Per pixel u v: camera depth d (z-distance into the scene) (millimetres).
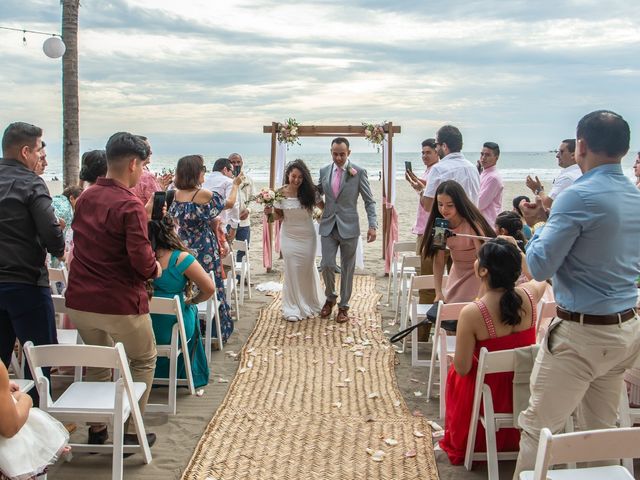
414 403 5211
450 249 5344
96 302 4016
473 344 3859
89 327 4102
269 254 10703
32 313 4199
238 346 6793
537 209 6562
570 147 6445
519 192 28547
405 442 4258
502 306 3787
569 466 3629
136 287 4113
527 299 3906
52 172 54844
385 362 6133
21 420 2703
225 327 6863
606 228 2906
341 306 7566
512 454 3975
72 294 4082
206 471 3875
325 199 7586
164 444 4395
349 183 7430
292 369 5930
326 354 6371
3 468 2688
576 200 2936
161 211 4965
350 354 6379
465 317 3840
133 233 3934
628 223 2943
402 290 6965
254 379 5668
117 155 4020
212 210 6422
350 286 7598
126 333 4086
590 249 2941
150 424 4742
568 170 6453
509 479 3865
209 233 6578
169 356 4988
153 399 5254
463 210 5152
